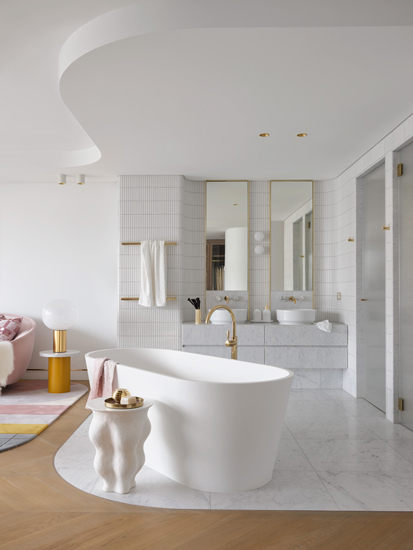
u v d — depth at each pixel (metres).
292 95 3.24
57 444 3.38
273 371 3.03
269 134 4.06
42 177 5.64
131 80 3.02
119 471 2.58
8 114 4.13
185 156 4.75
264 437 2.66
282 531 2.20
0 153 5.23
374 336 4.61
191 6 2.43
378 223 4.47
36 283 5.91
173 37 2.50
